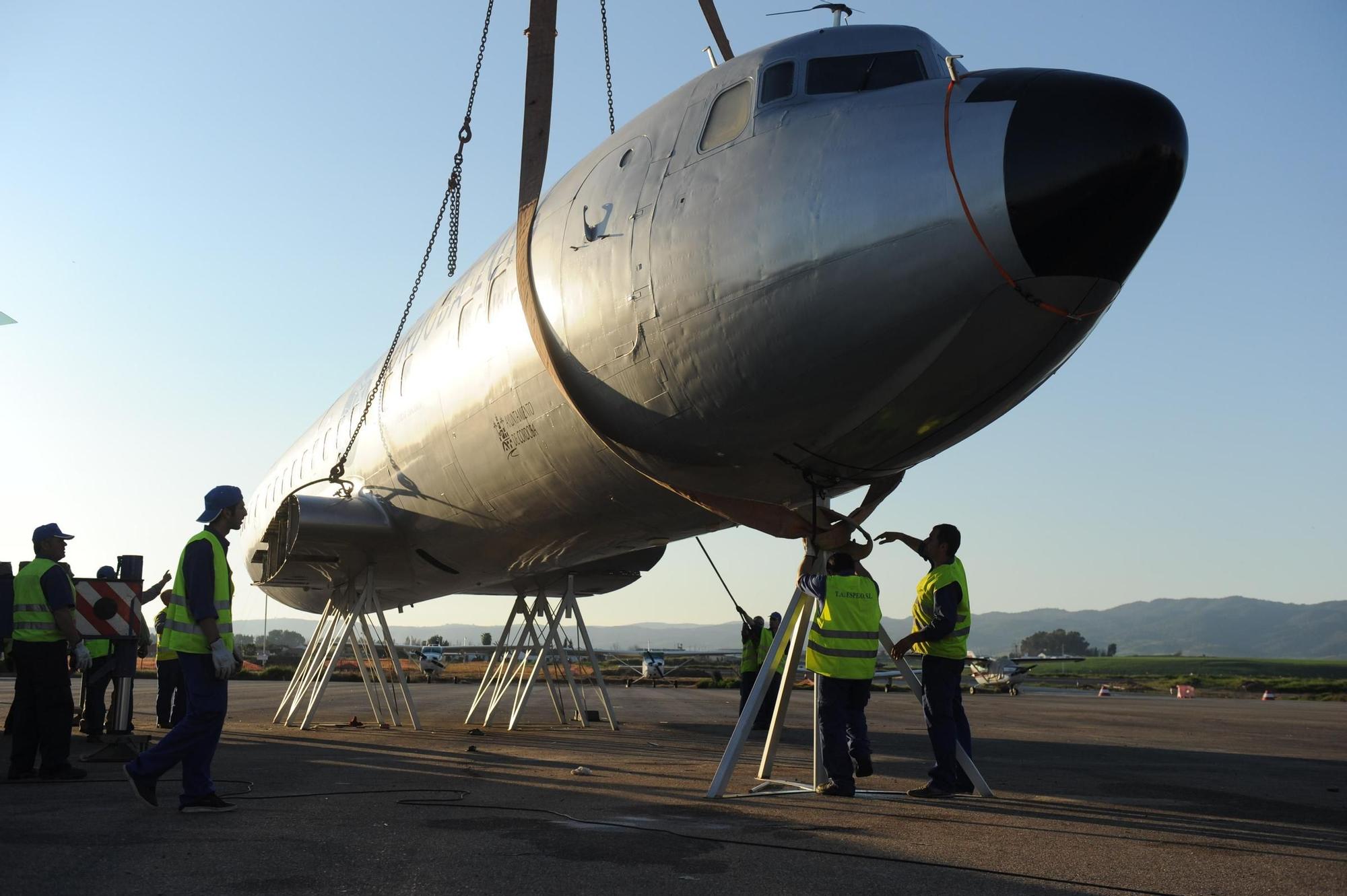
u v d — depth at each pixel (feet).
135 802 19.93
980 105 18.69
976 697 126.52
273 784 23.34
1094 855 15.48
